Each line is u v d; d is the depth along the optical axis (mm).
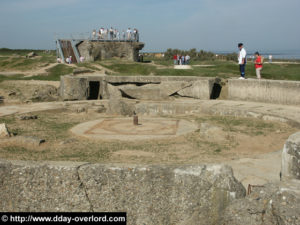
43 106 16984
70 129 12133
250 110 13789
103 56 39438
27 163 4348
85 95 19875
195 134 11148
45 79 26266
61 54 40312
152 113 16438
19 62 36062
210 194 3965
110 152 9023
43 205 4270
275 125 11906
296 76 22000
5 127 10523
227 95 19016
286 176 5250
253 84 16531
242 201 3617
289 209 3225
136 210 4113
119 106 15445
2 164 4352
